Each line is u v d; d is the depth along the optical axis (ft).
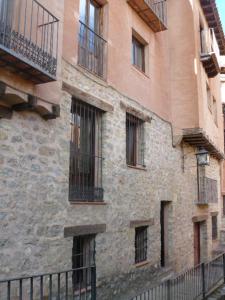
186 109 43.37
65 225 23.85
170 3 46.21
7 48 16.79
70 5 26.37
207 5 51.78
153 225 36.14
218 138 62.75
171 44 45.21
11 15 18.78
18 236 20.13
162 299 25.50
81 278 26.43
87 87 27.45
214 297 30.86
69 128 24.81
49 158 22.74
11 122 20.15
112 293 28.37
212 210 58.59
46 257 21.99
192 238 47.60
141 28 37.40
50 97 21.63
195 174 49.90
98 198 28.27
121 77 32.50
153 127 37.99
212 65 49.93
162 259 39.96
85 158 27.73
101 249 27.66
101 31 31.17
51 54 21.07
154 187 36.86
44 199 22.15
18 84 19.31
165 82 42.68
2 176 19.39
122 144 31.58
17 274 19.89
